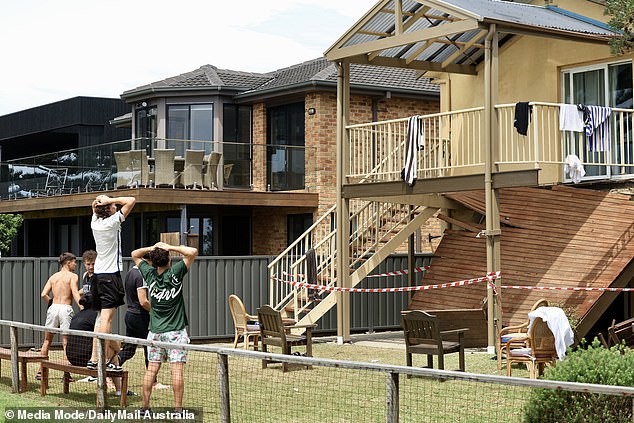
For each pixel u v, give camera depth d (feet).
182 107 89.61
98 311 38.96
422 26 61.26
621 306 59.00
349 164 59.82
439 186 54.24
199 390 38.96
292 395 37.45
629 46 48.42
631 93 58.54
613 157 59.47
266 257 64.44
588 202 55.88
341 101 59.77
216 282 62.49
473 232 60.13
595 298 50.26
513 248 55.93
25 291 57.67
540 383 21.22
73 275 44.65
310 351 46.47
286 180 84.07
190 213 86.17
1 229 94.07
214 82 89.61
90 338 37.45
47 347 40.01
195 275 61.82
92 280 38.99
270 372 44.68
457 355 49.55
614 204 54.75
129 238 98.68
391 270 69.97
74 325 38.42
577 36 54.44
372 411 33.53
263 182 82.58
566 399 24.76
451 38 62.80
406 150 56.13
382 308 69.72
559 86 62.75
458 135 69.36
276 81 90.43
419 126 55.52
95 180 81.46
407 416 32.32
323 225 82.74
